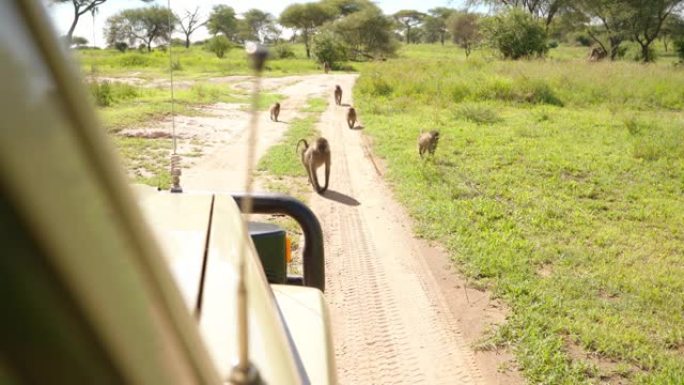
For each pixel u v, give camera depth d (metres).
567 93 21.31
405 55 72.50
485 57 38.75
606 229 7.51
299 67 48.72
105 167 0.52
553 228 7.46
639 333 4.81
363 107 19.61
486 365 4.39
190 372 0.74
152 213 1.92
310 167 8.92
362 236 7.06
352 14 70.81
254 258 1.68
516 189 9.16
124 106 16.53
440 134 13.71
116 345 0.57
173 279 0.71
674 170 10.80
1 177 0.43
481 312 5.18
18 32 0.42
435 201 8.45
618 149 12.49
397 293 5.53
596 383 4.15
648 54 49.62
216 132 14.04
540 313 5.12
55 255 0.49
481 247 6.60
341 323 4.98
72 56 0.48
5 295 0.46
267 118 17.06
